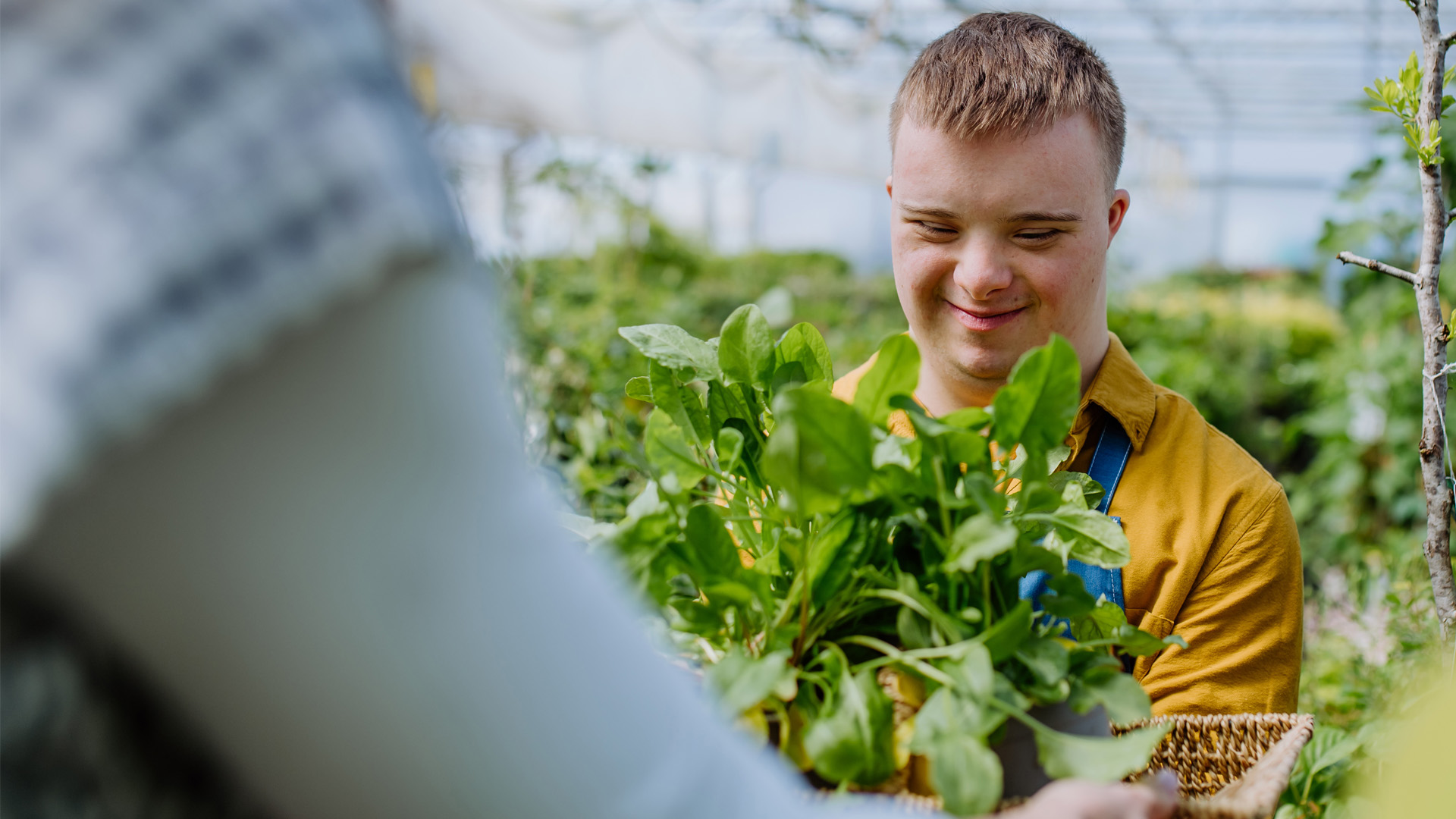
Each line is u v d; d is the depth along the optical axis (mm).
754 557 750
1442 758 488
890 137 1189
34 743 344
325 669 333
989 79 990
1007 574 652
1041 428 636
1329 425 3596
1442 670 950
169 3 328
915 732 575
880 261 12828
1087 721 654
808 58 7852
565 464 1830
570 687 355
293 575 325
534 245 5246
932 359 1144
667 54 6660
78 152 311
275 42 331
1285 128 11406
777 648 642
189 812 375
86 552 324
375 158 321
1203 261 11117
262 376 311
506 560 350
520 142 5074
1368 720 1354
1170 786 562
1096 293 1078
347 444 321
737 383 764
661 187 8922
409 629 331
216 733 354
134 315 296
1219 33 7871
